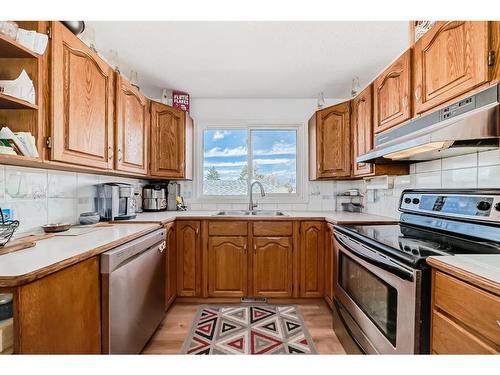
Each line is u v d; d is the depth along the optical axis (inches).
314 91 111.3
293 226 93.7
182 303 93.8
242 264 93.8
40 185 59.4
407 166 78.8
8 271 31.9
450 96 47.0
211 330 75.5
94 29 67.9
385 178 88.9
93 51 60.0
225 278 93.8
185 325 78.4
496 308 26.8
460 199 52.5
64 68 50.7
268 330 75.5
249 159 121.9
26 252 41.1
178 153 104.7
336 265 71.1
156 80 100.5
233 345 68.1
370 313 51.5
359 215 96.2
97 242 48.8
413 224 65.9
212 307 90.6
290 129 122.4
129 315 53.7
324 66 89.7
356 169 90.6
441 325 34.4
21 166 54.3
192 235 94.0
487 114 37.3
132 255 54.4
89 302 43.1
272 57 83.7
